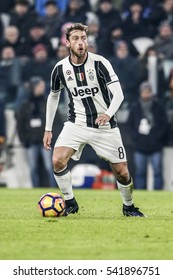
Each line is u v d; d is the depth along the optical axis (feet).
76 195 168.35
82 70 108.17
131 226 100.89
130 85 212.64
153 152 203.51
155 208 131.44
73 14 240.12
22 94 216.54
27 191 183.42
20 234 93.91
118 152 109.60
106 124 108.88
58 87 111.14
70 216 112.27
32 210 124.26
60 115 207.00
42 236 92.58
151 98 203.31
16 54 232.12
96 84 108.47
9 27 232.73
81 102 109.19
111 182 208.74
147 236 92.73
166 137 206.18
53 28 242.58
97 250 84.28
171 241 90.02
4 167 217.15
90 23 228.84
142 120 202.80
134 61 213.46
